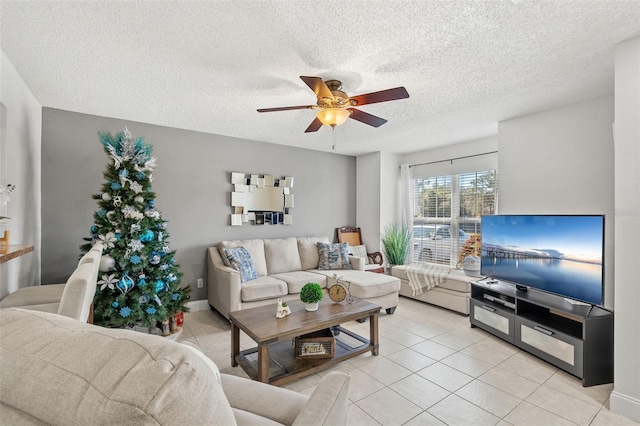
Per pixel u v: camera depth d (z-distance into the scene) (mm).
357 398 2117
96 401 425
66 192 3248
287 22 1761
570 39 1938
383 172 5270
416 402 2074
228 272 3447
